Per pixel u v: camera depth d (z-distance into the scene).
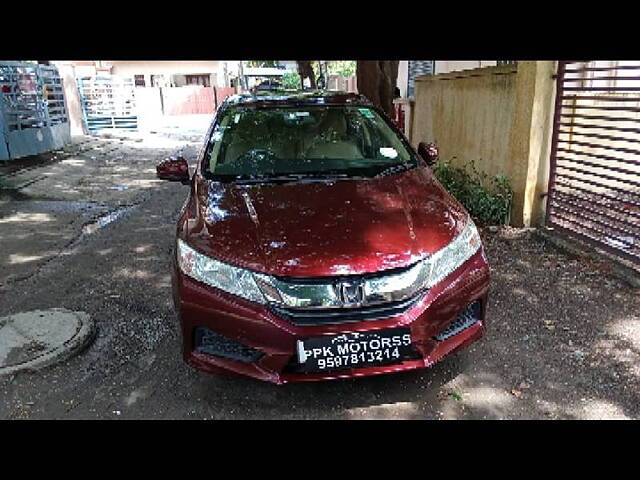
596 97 4.61
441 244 2.77
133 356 3.34
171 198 7.62
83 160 10.66
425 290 2.67
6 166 9.19
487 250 4.89
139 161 11.13
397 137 4.04
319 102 4.24
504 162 5.59
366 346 2.56
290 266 2.57
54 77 11.23
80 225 6.24
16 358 3.22
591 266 4.44
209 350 2.74
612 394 2.86
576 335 3.45
